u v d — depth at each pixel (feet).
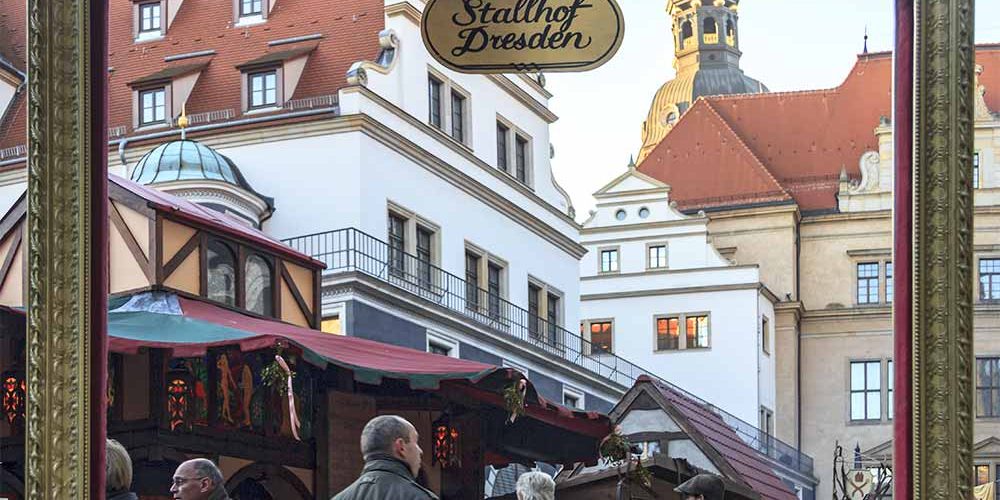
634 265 151.94
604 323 151.94
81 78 21.71
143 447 41.88
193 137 114.83
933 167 20.62
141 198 46.01
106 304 21.66
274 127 112.78
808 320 155.74
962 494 20.20
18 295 44.65
